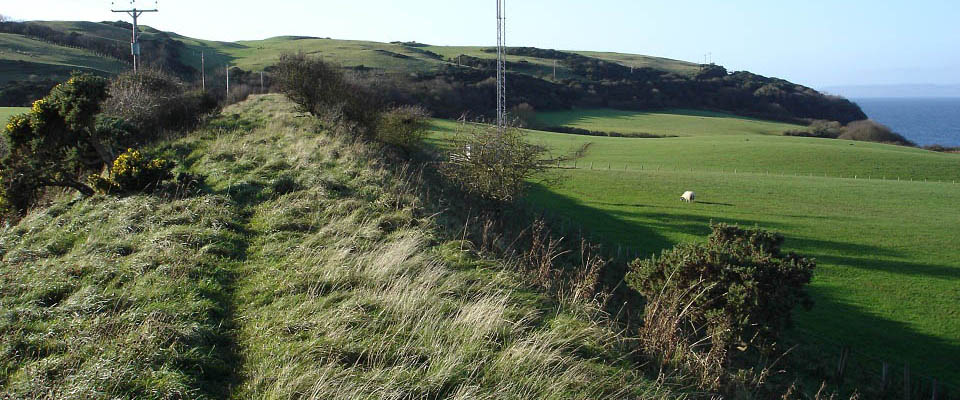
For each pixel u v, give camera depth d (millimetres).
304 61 34562
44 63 68125
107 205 14648
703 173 54781
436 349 7430
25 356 6957
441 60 145250
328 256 10656
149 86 31625
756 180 51000
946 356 18156
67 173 18234
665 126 108062
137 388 6316
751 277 13305
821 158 65688
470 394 6453
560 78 141375
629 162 64688
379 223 12945
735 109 137875
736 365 13305
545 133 90062
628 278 15438
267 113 33156
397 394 6352
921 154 71875
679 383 7926
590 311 9852
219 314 8516
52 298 8797
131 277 9484
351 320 7996
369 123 33500
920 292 23625
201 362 6980
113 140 21719
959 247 30469
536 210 30703
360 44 164750
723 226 17125
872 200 43375
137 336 7180
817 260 27844
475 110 96750
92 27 112750
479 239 14320
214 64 102750
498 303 8812
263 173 17344
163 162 16703
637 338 9266
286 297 8961
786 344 17062
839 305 22094
